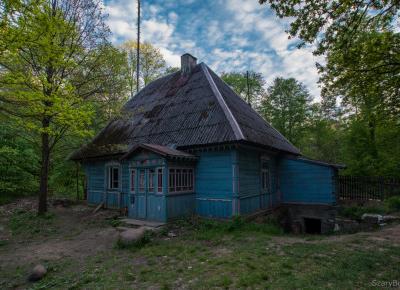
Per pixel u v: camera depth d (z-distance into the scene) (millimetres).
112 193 12977
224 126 9633
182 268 5160
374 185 13586
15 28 6867
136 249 6719
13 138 14844
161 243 7141
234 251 6027
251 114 13695
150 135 12016
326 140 25203
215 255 5844
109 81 12859
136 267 5434
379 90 7773
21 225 9883
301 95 24234
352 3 5801
